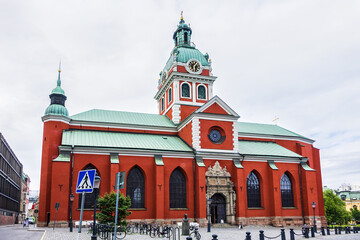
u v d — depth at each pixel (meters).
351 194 179.75
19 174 103.19
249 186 54.19
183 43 68.56
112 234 29.17
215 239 19.69
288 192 56.69
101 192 45.59
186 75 62.38
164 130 59.12
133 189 47.94
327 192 106.81
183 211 48.88
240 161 54.28
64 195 42.84
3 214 73.00
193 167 51.06
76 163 45.38
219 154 52.41
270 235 39.00
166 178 49.12
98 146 46.81
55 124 49.34
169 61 66.19
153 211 47.59
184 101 61.81
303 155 66.69
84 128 53.81
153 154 49.41
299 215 55.50
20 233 36.62
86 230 38.47
